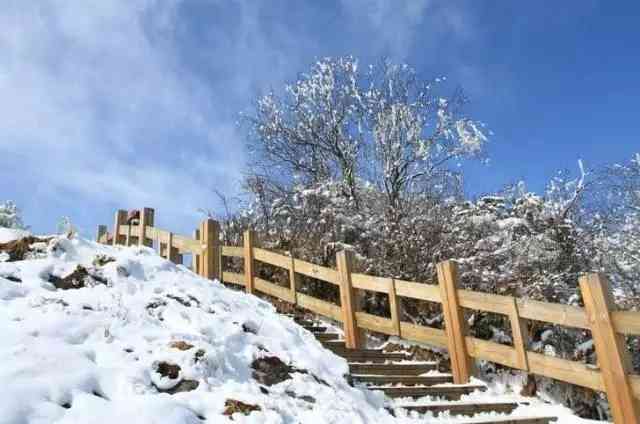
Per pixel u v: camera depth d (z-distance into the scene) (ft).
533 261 35.53
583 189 42.29
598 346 19.26
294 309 32.76
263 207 52.19
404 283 26.07
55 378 13.20
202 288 23.11
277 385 17.43
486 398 22.24
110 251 23.38
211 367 16.20
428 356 27.09
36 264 19.86
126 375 14.47
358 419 16.96
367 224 41.98
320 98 63.67
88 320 16.74
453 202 46.24
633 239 42.78
